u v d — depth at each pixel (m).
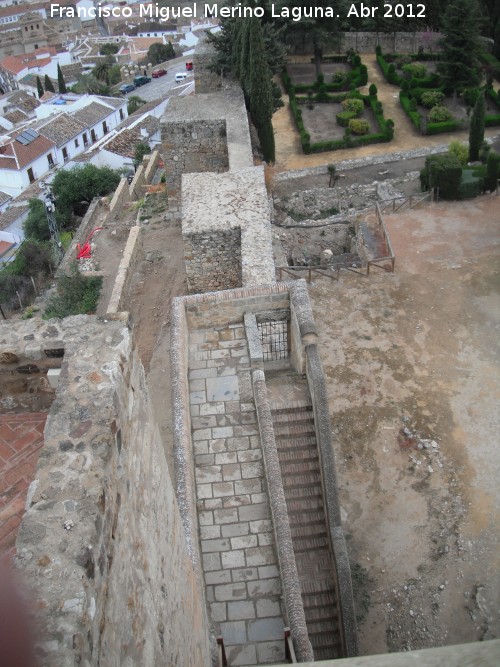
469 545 13.97
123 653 4.27
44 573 3.72
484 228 24.52
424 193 27.20
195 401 12.72
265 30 29.86
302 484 13.09
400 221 25.41
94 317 5.72
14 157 52.44
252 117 28.14
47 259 34.19
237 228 17.34
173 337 13.07
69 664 3.26
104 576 4.09
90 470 4.39
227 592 9.84
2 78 93.75
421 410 17.08
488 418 16.75
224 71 29.12
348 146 36.41
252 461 11.62
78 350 5.33
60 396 4.90
